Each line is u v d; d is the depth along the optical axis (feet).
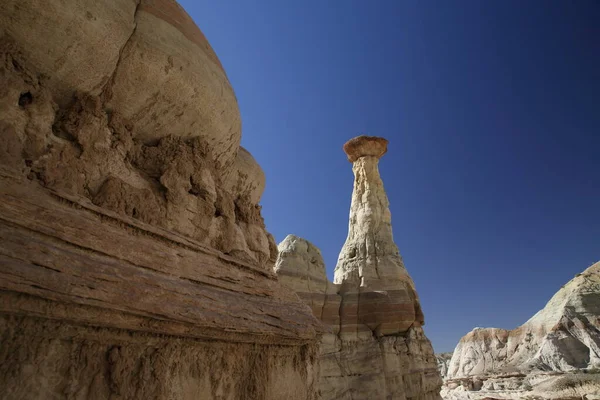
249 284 20.30
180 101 18.44
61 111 14.92
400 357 74.59
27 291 10.18
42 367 10.72
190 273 16.24
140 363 13.21
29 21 13.33
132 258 13.91
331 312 78.59
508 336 206.90
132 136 17.61
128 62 16.48
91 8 14.56
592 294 182.80
